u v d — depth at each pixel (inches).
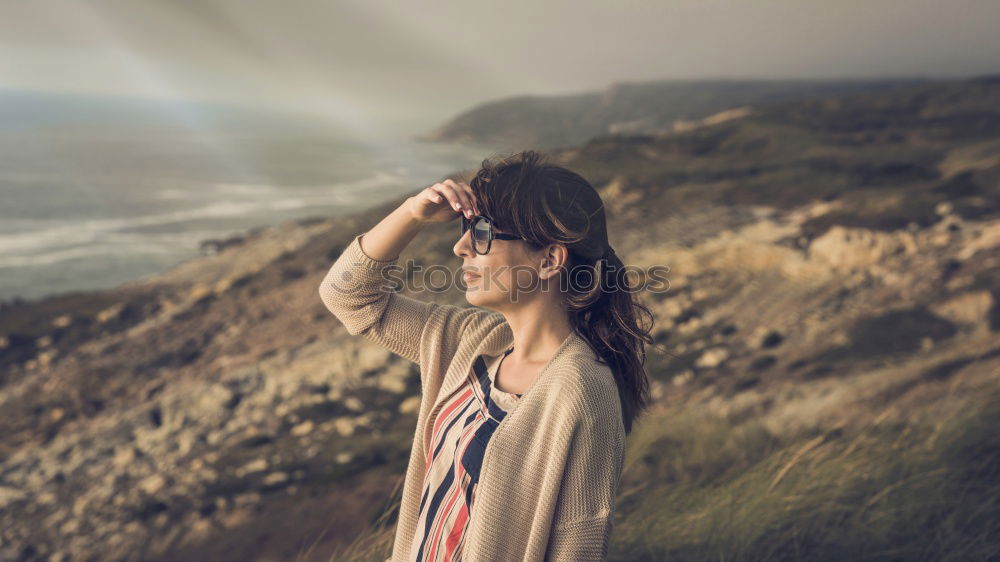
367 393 979.9
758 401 488.4
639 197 1320.1
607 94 6683.1
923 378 339.9
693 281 978.1
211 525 564.1
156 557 535.2
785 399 465.4
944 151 1814.7
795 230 1049.5
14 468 949.2
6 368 1446.9
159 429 1008.2
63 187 5191.9
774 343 765.3
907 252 897.5
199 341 1439.5
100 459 934.4
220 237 3334.2
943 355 408.8
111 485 828.6
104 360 1400.1
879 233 933.2
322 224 2361.0
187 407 1050.1
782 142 2282.2
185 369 1289.4
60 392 1262.3
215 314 1598.2
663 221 1178.0
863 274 868.6
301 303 1526.8
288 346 1246.3
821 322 769.6
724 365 717.9
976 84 3041.3
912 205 1041.5
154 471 850.1
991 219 932.0
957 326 651.5
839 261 912.3
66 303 1910.7
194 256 2876.5
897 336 650.2
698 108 5703.7
